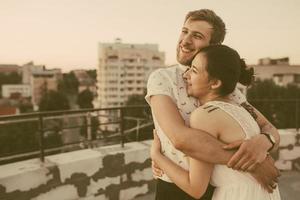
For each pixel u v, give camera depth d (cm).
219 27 150
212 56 126
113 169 439
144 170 473
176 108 134
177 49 154
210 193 133
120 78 13162
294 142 580
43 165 382
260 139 123
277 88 5916
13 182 349
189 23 150
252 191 124
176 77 141
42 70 14675
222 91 128
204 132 120
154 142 145
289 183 526
